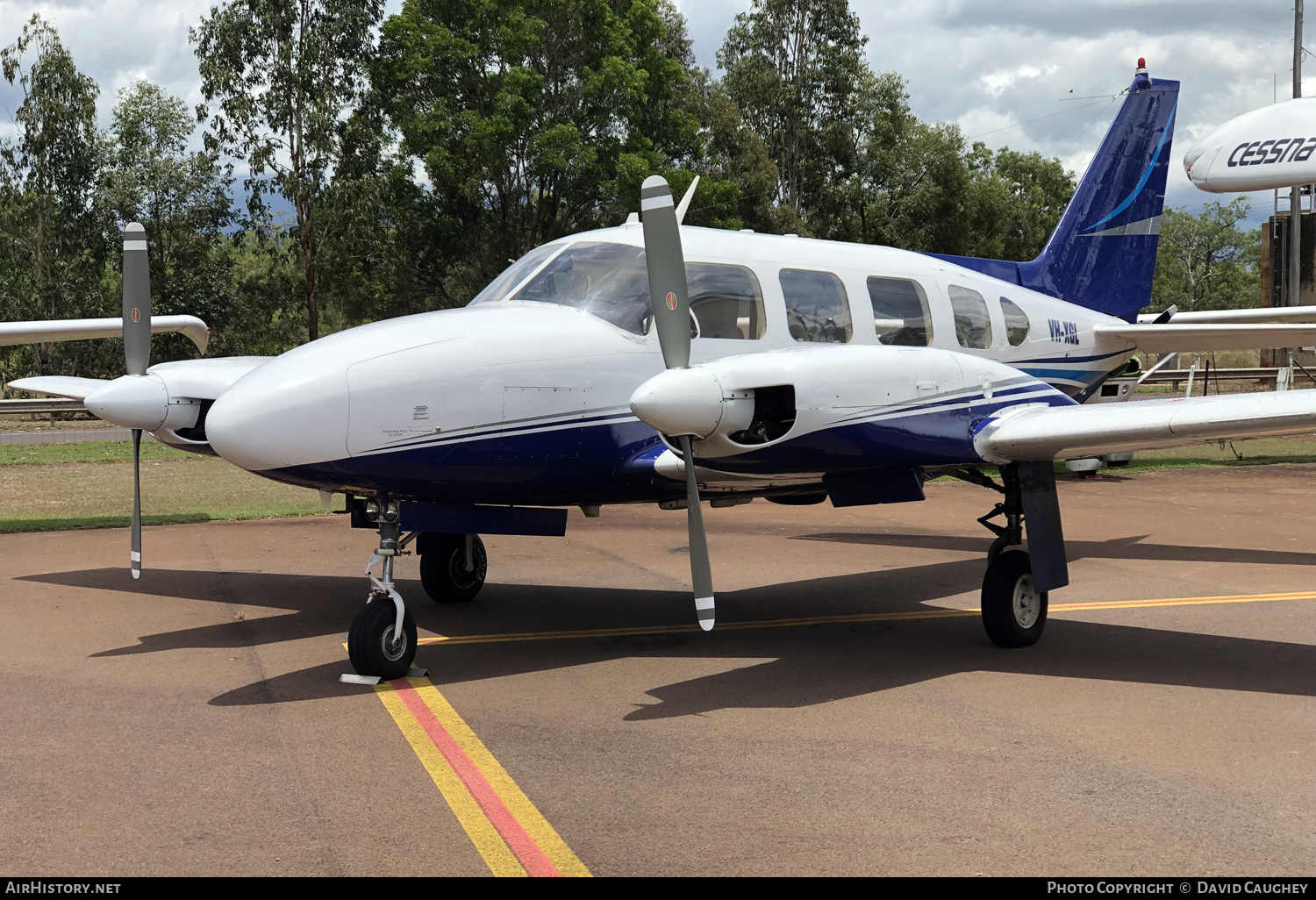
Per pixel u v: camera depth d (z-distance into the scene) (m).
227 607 7.22
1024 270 8.90
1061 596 7.54
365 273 40.38
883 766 4.11
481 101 35.38
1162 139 9.77
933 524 11.34
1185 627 6.57
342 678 5.36
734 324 6.30
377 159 36.16
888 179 49.78
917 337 7.23
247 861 3.26
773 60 47.44
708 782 3.94
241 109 33.72
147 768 4.09
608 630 6.64
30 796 3.79
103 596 7.55
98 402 6.29
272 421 5.05
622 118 36.16
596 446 5.95
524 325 5.85
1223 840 3.39
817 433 5.24
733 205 35.69
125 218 38.47
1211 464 16.77
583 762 4.17
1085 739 4.44
